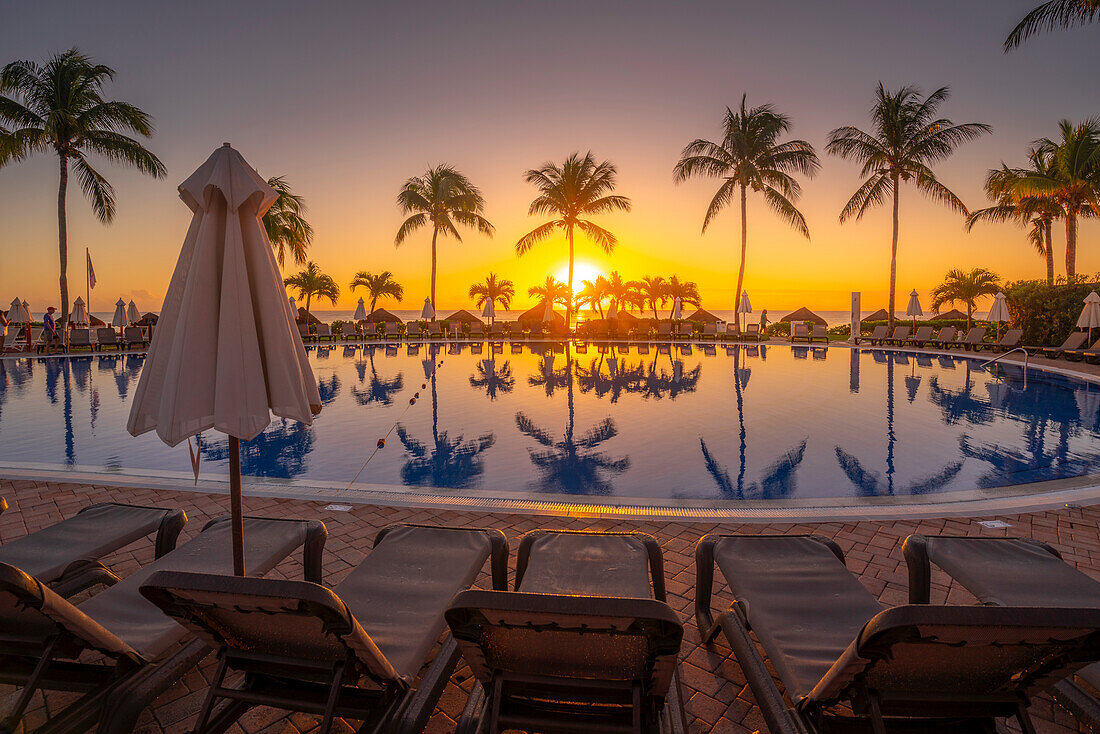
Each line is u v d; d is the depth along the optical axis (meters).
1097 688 1.77
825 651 1.89
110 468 5.66
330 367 15.37
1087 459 6.34
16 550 2.59
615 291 41.62
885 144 20.64
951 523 4.00
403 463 6.53
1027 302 17.28
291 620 1.51
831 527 3.96
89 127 17.03
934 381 12.34
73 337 17.61
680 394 11.01
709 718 2.12
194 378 1.71
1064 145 19.61
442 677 1.89
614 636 1.43
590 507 4.41
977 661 1.39
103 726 1.74
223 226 1.86
